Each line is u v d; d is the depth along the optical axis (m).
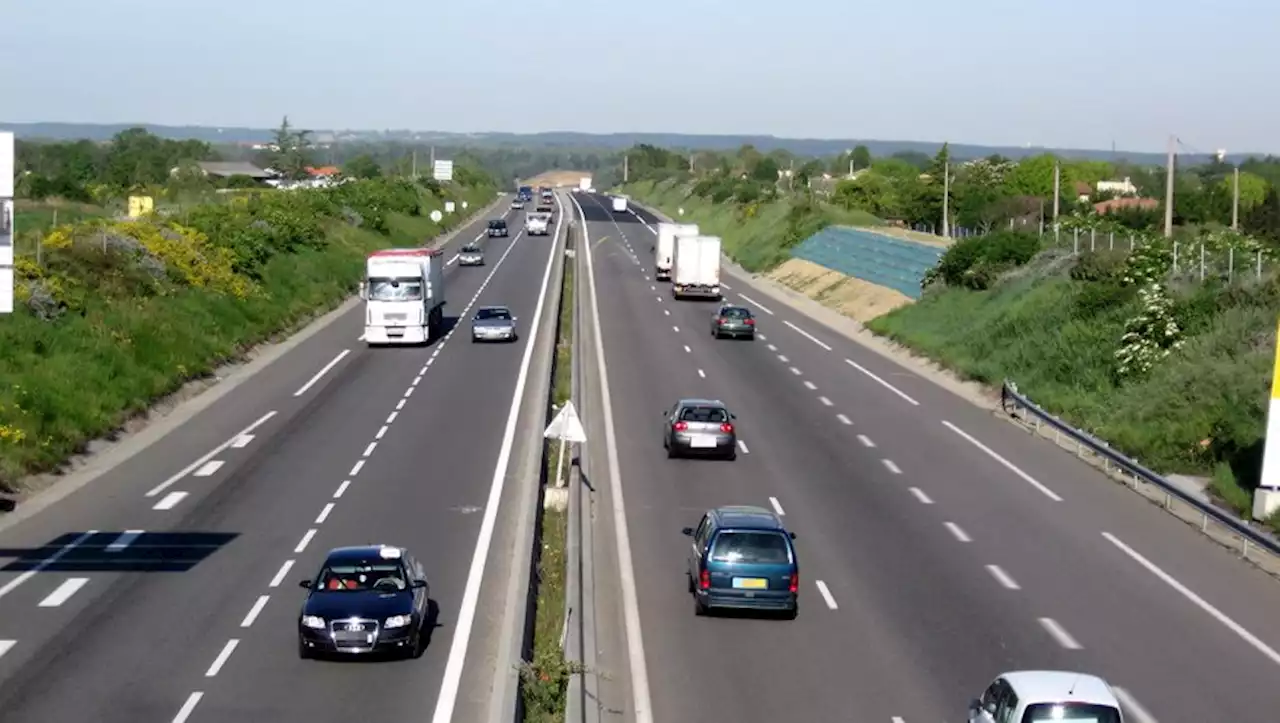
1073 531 29.78
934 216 137.62
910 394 49.28
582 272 95.62
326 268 78.00
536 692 17.78
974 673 20.14
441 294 62.75
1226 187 129.12
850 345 63.94
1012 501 32.50
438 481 32.53
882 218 141.25
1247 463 35.06
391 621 19.97
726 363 55.19
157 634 21.22
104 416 37.88
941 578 25.58
